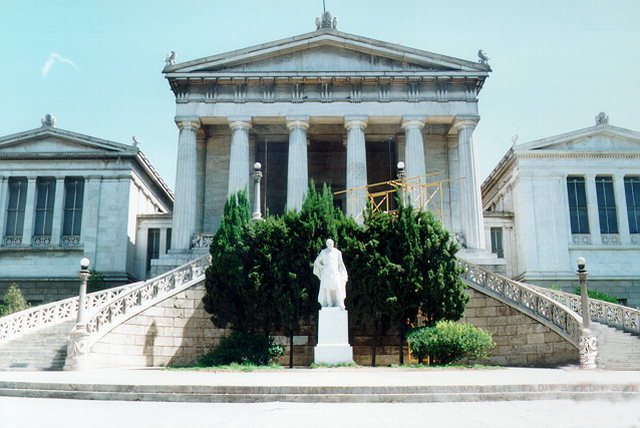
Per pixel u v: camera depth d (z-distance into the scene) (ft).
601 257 144.25
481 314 94.68
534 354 88.12
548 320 87.30
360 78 136.26
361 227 94.79
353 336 96.63
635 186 149.38
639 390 47.52
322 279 76.33
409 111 136.05
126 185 147.74
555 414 37.63
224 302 90.58
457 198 148.56
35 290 143.54
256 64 138.51
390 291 87.86
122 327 86.58
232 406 41.45
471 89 137.80
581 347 78.38
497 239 152.56
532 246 144.15
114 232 145.28
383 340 96.27
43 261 144.87
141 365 87.97
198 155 149.89
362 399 43.62
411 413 38.42
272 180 158.81
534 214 145.79
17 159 148.87
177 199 130.62
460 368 70.74
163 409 40.09
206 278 92.27
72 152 147.95
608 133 149.28
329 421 35.35
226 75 135.85
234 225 92.58
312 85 137.49
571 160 148.36
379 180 160.86
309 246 90.84
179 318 93.91
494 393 45.03
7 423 34.47
